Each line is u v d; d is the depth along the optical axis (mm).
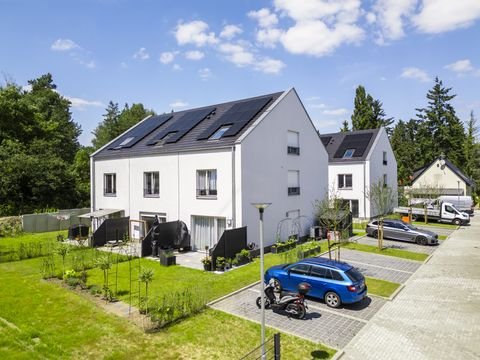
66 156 49406
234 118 20984
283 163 21281
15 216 28938
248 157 18406
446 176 50125
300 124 23109
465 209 38438
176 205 20891
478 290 12938
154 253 18453
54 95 53625
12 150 33281
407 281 14062
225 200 18531
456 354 8234
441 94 62469
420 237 21844
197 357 7898
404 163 63688
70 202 36031
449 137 60281
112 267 16016
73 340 8633
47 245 19828
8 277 14227
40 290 12500
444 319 10273
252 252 17844
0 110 35312
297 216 22734
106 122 69750
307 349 8406
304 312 10234
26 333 8875
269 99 21922
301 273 12023
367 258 18000
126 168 23891
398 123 79125
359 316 10484
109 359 7758
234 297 11945
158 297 11438
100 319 9906
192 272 15125
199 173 19891
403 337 9109
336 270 11320
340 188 34719
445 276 14797
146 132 25781
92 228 24547
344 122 62094
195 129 22344
